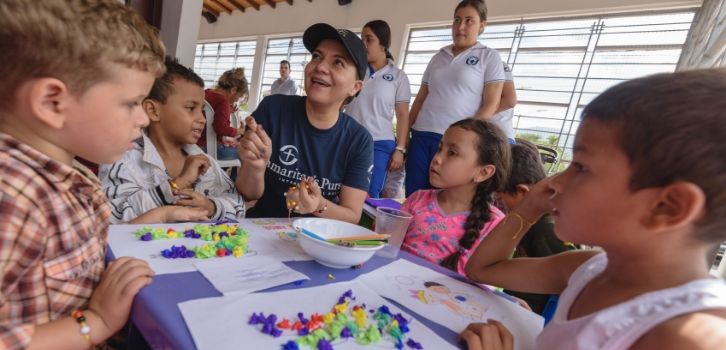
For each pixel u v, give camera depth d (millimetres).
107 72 512
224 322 460
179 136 1216
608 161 420
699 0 3312
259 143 1078
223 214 1050
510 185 1271
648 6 3605
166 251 656
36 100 482
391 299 634
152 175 1117
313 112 1285
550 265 707
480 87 2227
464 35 2262
